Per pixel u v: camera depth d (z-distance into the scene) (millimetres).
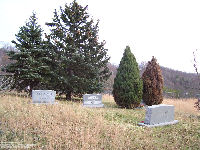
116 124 8102
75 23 14820
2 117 7250
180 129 8359
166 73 38844
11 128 6383
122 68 12664
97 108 11773
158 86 13398
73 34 14695
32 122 7047
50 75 14367
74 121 7746
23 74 13539
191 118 10898
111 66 38844
